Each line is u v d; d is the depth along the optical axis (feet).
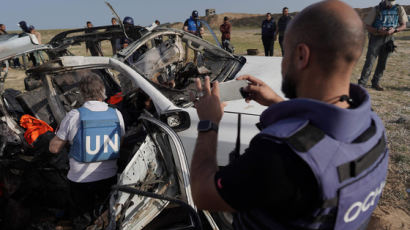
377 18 18.66
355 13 1.98
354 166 1.87
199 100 2.69
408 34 63.31
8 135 8.50
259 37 82.84
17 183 8.29
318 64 2.00
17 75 28.91
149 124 7.87
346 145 1.91
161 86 9.32
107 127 7.13
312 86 2.10
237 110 8.08
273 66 11.93
